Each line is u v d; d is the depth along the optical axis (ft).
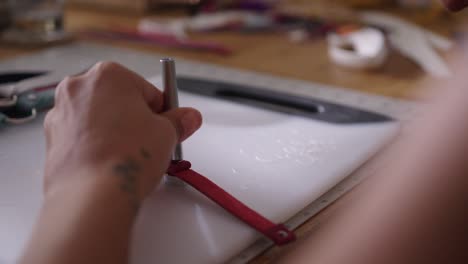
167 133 1.25
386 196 0.84
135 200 1.08
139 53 2.97
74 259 0.94
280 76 2.61
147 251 1.19
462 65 0.88
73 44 3.19
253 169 1.58
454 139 0.80
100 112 1.21
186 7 4.21
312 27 3.57
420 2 4.40
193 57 2.95
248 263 1.20
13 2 3.29
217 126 1.90
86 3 4.42
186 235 1.24
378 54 2.73
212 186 1.40
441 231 0.78
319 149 1.72
